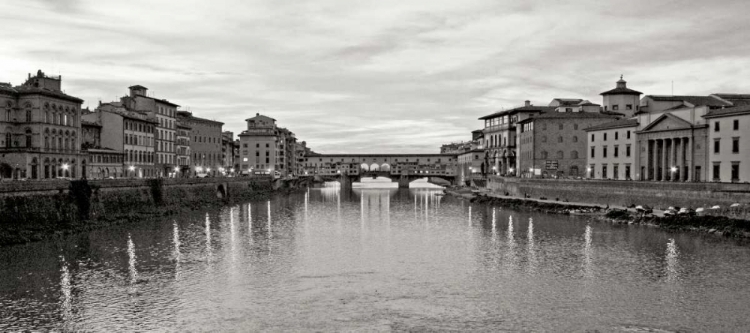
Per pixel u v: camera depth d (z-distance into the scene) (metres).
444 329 41.94
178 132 182.00
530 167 166.00
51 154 109.62
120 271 58.59
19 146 106.56
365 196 191.88
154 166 158.62
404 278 56.81
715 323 42.84
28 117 107.25
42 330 41.31
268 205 145.00
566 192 130.75
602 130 138.50
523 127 174.75
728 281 54.25
